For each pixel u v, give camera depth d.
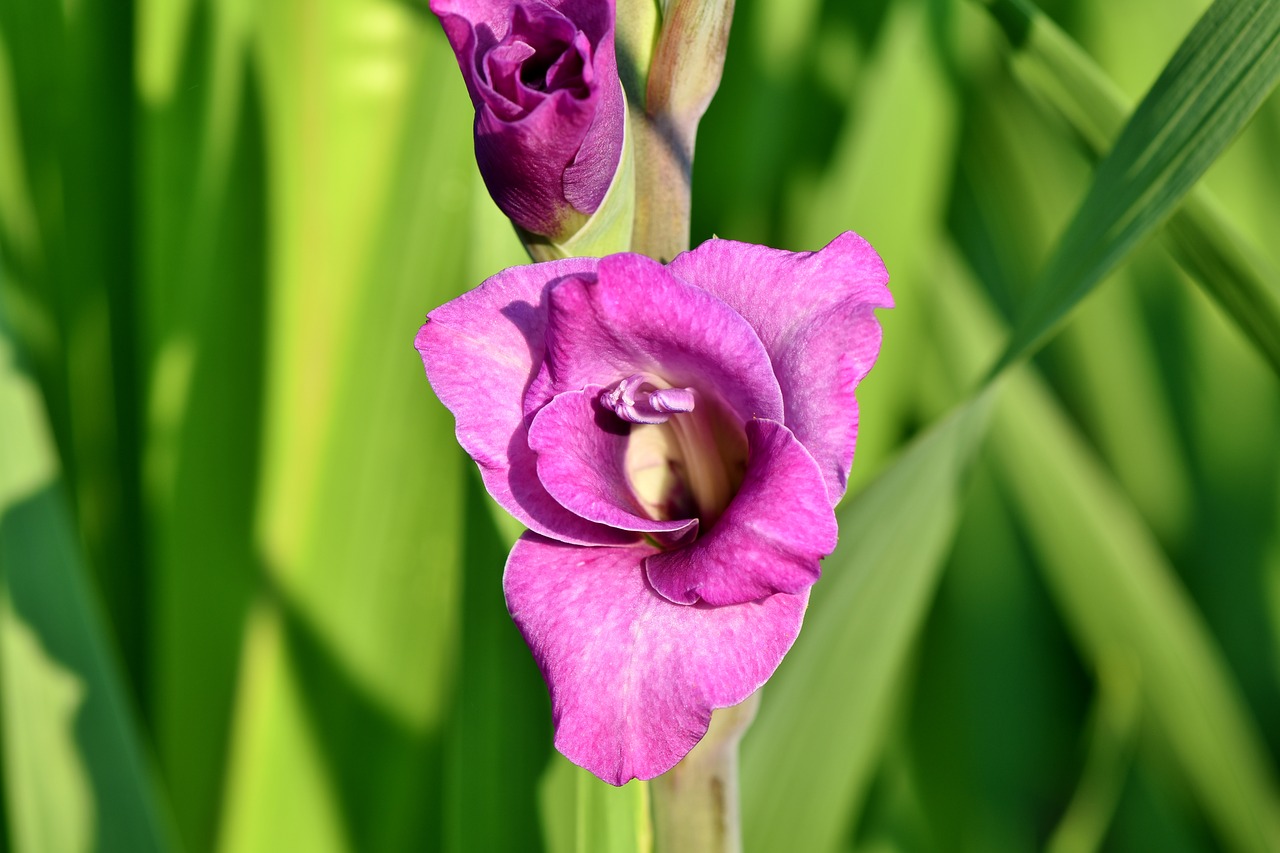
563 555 0.70
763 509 0.68
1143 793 1.12
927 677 1.14
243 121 0.98
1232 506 1.15
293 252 0.95
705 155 1.16
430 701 0.91
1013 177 1.20
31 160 1.03
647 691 0.68
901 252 1.04
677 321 0.69
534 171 0.70
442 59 0.94
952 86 1.08
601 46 0.69
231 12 0.99
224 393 0.97
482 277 0.79
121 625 1.02
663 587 0.69
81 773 0.84
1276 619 1.13
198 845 0.92
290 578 0.91
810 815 0.86
